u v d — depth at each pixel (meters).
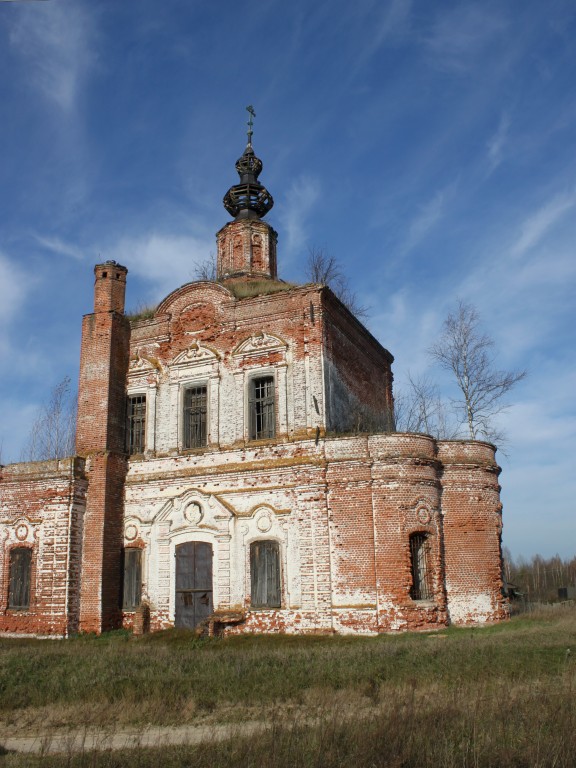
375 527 21.44
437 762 8.17
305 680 13.29
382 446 22.06
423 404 37.12
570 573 89.88
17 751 9.68
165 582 23.89
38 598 23.95
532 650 15.17
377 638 19.72
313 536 21.97
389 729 9.05
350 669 13.78
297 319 24.50
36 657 16.92
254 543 22.89
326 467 22.31
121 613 24.38
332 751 8.46
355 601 21.05
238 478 23.67
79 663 15.93
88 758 8.70
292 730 9.27
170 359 26.41
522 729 9.05
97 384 25.97
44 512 24.66
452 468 23.30
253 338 25.03
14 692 13.02
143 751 9.12
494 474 24.12
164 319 26.89
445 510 22.97
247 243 32.41
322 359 23.75
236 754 8.64
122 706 11.91
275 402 24.12
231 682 13.35
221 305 25.95
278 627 21.70
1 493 25.64
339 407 25.02
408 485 21.73
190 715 11.32
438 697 10.90
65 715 11.62
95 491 24.69
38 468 25.19
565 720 9.20
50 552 24.14
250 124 35.06
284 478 22.89
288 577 22.05
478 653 14.83
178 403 25.75
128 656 16.81
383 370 32.25
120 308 27.25
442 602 21.62
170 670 14.56
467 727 9.11
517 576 87.12
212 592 23.02
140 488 25.33
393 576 20.94
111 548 24.48
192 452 24.92
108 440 25.36
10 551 25.03
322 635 20.78
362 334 28.94
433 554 21.86
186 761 8.66
